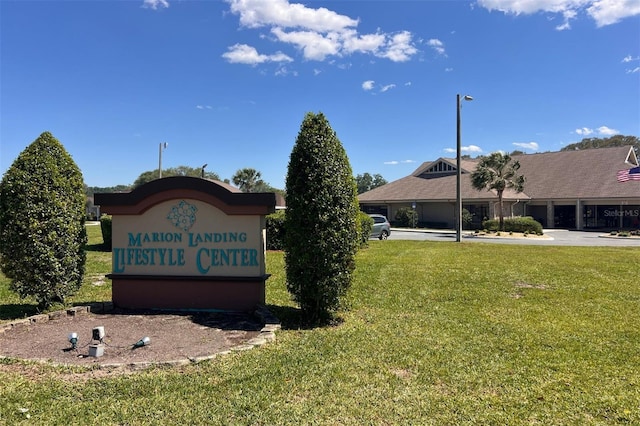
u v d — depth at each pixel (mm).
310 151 6336
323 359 4855
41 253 6734
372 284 9555
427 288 9156
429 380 4324
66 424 3414
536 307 7551
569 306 7625
